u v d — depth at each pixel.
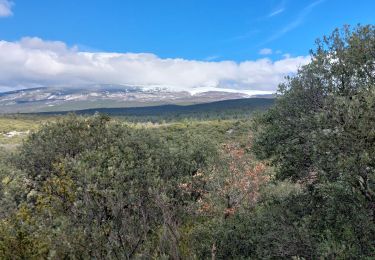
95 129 17.64
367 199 7.25
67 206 7.46
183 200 11.29
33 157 17.16
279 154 10.08
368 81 8.65
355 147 6.72
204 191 14.44
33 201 11.90
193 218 11.88
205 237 10.21
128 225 7.41
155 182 8.25
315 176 9.08
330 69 9.47
